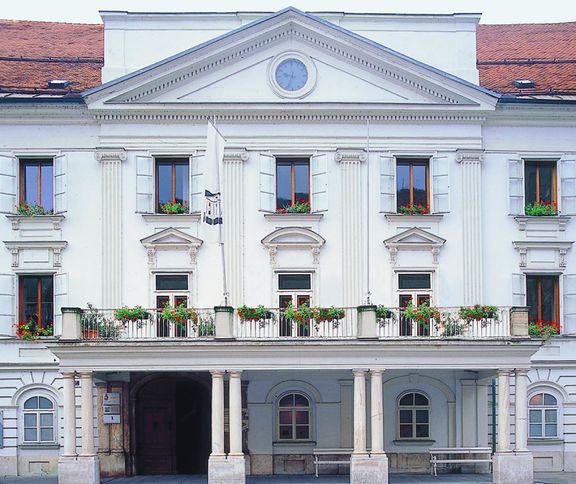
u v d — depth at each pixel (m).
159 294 29.70
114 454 29.14
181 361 26.03
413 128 30.30
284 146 29.98
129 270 29.70
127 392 29.45
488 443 29.91
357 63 30.11
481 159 30.36
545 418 30.31
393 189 30.11
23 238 29.89
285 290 29.81
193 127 29.98
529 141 30.70
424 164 30.62
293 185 30.33
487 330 26.91
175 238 29.72
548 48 35.50
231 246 29.72
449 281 30.03
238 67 30.08
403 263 29.97
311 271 29.78
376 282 29.83
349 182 30.00
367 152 30.02
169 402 30.14
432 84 29.98
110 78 30.75
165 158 30.17
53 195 30.19
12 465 29.41
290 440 29.77
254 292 29.69
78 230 29.88
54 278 29.81
